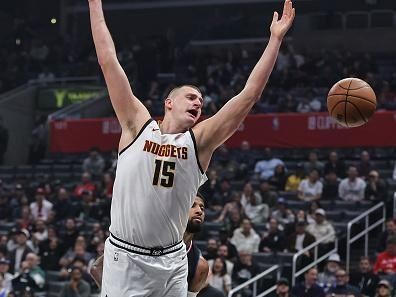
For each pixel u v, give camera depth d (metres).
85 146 30.31
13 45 40.72
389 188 23.56
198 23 42.66
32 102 36.59
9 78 38.47
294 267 18.62
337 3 40.19
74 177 28.50
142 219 5.98
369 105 6.87
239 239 20.28
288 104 29.78
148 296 6.11
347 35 38.16
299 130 27.45
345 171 24.09
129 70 36.03
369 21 38.53
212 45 39.62
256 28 39.53
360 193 22.50
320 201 22.66
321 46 38.34
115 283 6.10
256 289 18.75
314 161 24.50
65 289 18.67
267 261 19.69
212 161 26.42
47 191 25.80
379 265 18.33
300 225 19.97
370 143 26.59
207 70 34.88
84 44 40.78
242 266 19.05
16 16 44.16
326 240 19.98
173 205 6.00
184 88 6.17
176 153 5.98
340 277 17.00
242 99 6.04
